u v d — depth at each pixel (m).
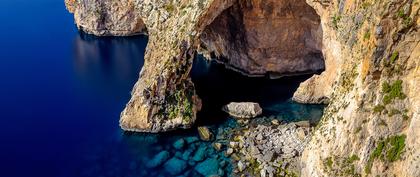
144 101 51.03
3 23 91.69
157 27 58.38
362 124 32.59
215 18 60.78
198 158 45.97
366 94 32.38
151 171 44.44
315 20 59.22
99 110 57.38
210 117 53.56
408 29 29.25
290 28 61.06
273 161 43.88
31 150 49.31
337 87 39.38
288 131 48.91
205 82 63.75
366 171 31.69
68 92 62.88
